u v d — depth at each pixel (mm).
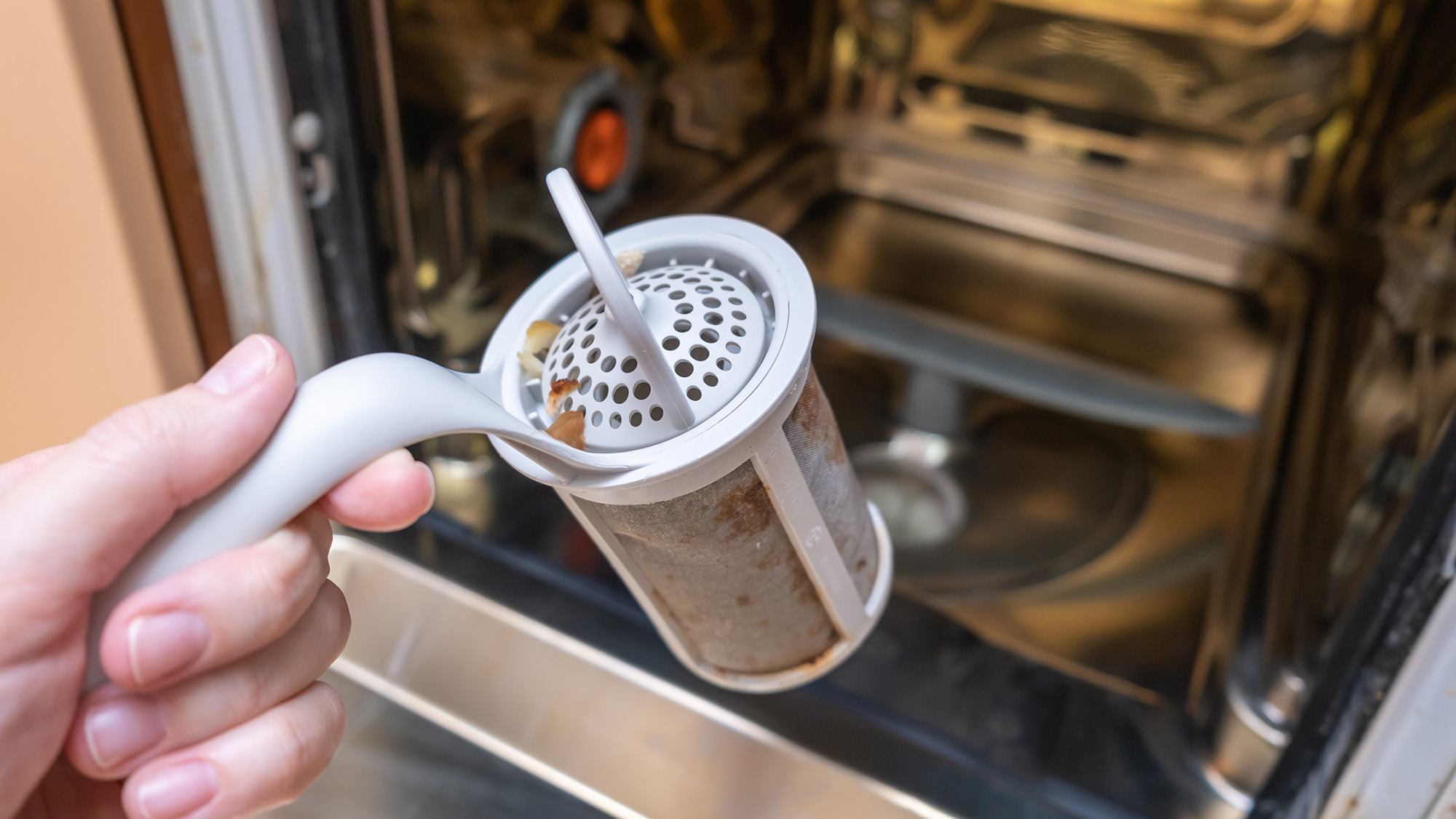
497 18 527
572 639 445
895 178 886
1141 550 541
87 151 417
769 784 399
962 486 611
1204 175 799
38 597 213
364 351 506
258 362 223
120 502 211
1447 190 563
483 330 593
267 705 249
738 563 269
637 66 666
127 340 466
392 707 448
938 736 410
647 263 288
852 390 679
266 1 409
